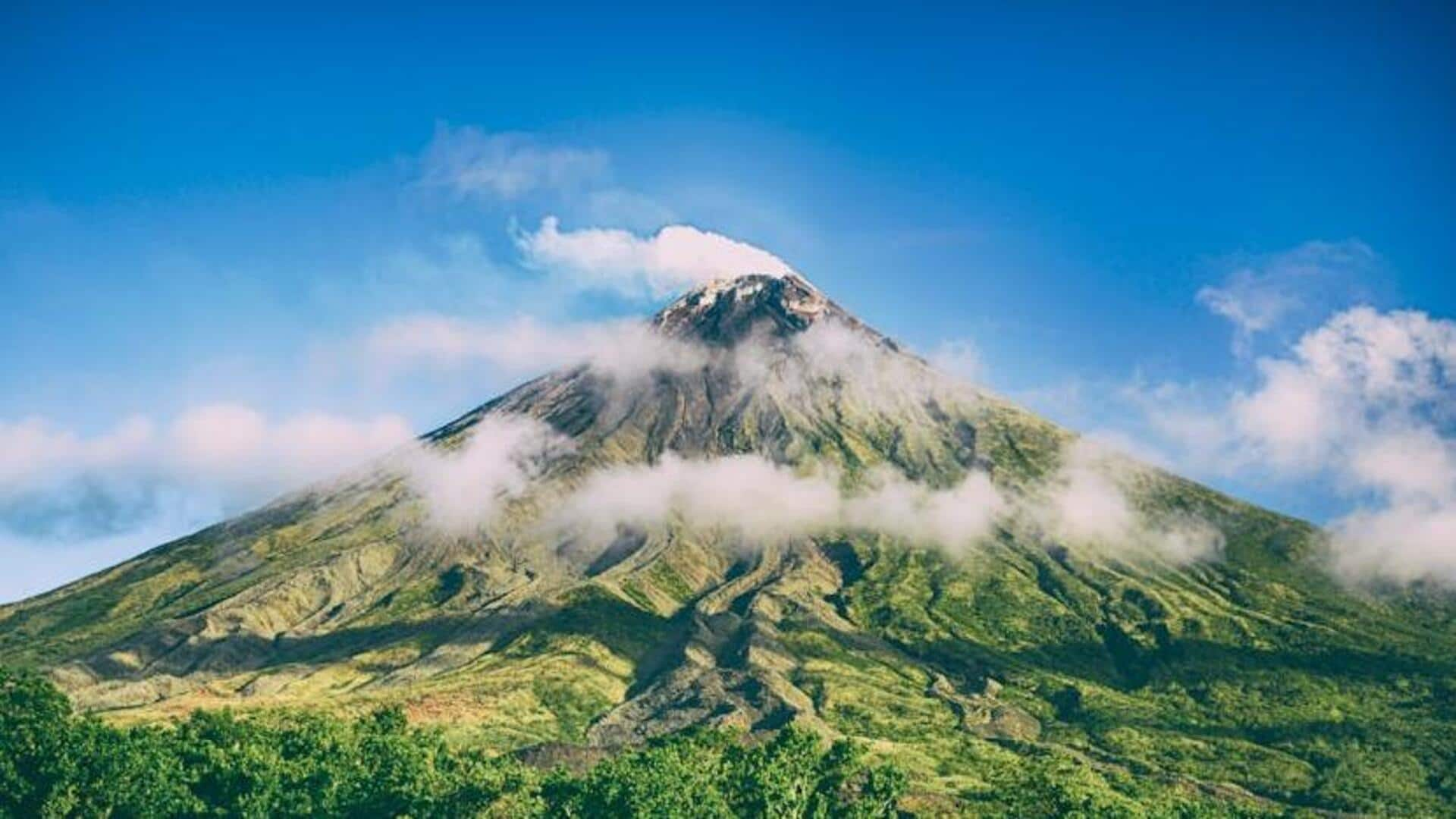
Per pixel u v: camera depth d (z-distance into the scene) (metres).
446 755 194.62
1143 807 187.62
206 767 187.50
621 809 164.12
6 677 179.12
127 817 173.00
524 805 168.62
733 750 199.12
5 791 166.25
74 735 171.00
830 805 188.38
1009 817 175.25
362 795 177.38
